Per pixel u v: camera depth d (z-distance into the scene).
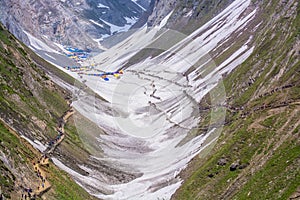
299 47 113.31
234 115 101.00
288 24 132.38
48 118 104.56
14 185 60.22
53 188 69.38
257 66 125.56
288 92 98.19
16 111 92.00
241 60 142.25
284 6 149.00
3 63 110.75
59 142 92.19
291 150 73.75
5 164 62.88
